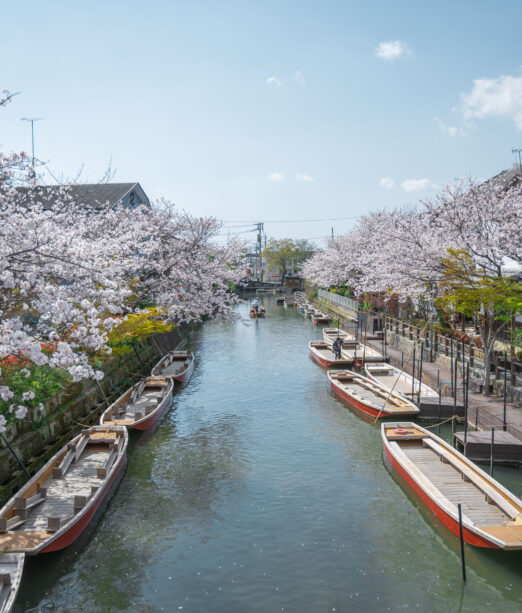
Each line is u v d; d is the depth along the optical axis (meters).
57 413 15.05
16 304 10.72
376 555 10.04
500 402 16.89
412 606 8.57
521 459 13.20
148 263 22.52
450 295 17.75
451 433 16.58
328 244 56.41
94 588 9.11
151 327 22.23
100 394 19.12
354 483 13.30
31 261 10.16
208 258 29.42
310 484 13.26
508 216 17.78
